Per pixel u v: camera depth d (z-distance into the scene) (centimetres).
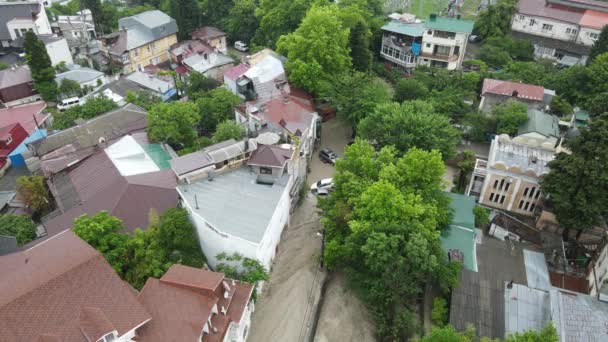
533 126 6222
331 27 7525
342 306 4322
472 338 3516
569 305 3578
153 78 8238
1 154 6116
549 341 2925
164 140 5816
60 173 5381
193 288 3441
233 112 7019
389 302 4031
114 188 4794
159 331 3170
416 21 9512
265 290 4472
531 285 4141
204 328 3328
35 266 3238
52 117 7156
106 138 5972
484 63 8706
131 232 4450
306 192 5831
